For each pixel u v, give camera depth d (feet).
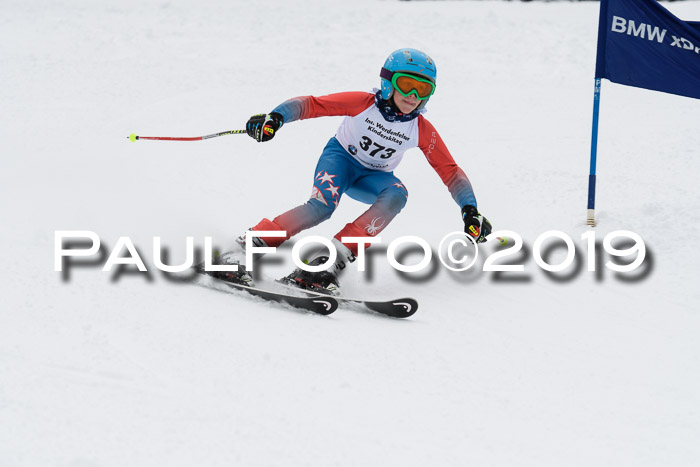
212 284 49.70
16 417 30.53
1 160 82.02
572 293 51.98
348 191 57.57
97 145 90.43
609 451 31.60
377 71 130.82
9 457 27.84
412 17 163.32
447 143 97.19
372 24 157.79
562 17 172.14
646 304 49.67
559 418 34.40
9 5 168.14
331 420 32.71
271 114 51.52
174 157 87.35
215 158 87.81
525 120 107.76
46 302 42.60
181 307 44.47
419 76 51.52
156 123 102.01
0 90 113.60
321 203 53.31
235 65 131.23
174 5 170.71
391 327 45.50
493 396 36.35
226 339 40.22
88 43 140.77
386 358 40.09
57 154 85.66
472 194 55.52
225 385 34.94
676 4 175.32
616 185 76.89
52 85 117.50
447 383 37.50
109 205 67.36
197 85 120.06
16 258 49.83
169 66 129.39
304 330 43.24
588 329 45.96
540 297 51.44
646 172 82.07
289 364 37.88
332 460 29.55
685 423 34.14
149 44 141.69
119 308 42.80
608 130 101.71
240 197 75.72
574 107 114.42
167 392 33.76
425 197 78.28
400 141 54.39
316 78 125.59
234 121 104.17
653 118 107.04
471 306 49.98
